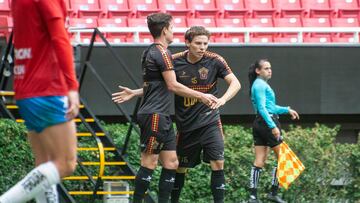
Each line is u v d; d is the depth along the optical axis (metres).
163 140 27.30
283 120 42.88
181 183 29.69
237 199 35.53
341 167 36.69
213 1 51.69
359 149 36.81
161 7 50.81
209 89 28.53
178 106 28.75
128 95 28.36
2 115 34.00
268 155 36.09
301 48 41.09
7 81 35.84
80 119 33.91
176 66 28.39
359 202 36.81
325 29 41.81
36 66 17.41
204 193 35.12
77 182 34.25
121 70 39.34
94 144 34.72
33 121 17.55
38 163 18.62
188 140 28.80
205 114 28.50
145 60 27.20
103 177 32.66
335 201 36.69
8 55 35.09
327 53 41.31
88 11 48.69
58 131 17.42
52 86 17.36
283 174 33.44
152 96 27.17
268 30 41.22
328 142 36.62
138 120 27.53
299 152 36.12
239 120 42.31
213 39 48.03
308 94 41.16
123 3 50.53
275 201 34.88
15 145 32.53
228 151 35.34
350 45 41.53
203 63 28.41
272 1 51.94
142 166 27.55
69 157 17.53
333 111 41.34
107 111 39.06
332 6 52.22
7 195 17.14
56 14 17.03
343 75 41.44
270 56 40.84
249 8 51.69
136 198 27.64
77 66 37.72
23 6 17.28
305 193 36.34
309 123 43.25
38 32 17.34
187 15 49.78
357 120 43.44
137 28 39.91
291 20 50.50
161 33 27.20
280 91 40.91
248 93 40.44
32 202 28.83
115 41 46.38
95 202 33.66
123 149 33.47
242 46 40.56
